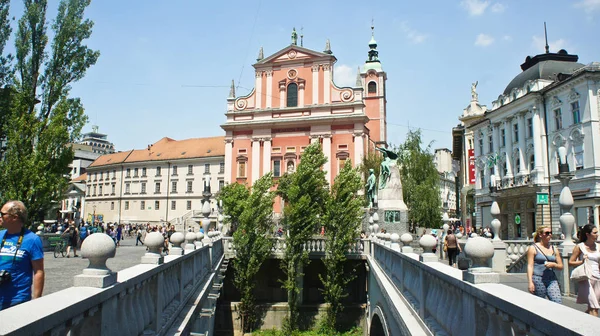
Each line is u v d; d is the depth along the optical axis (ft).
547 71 135.13
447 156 356.79
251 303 83.61
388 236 57.88
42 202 82.38
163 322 25.11
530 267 22.93
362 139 162.09
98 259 15.34
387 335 38.73
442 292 21.12
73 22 91.04
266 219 87.15
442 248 82.89
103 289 14.51
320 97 167.94
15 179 80.74
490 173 157.89
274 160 168.04
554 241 56.29
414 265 28.40
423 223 145.69
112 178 267.18
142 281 19.53
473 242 15.88
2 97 88.89
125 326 17.63
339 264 84.23
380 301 46.52
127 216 254.68
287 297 90.89
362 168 149.07
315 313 86.28
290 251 83.66
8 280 15.79
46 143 82.58
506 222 147.43
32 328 9.78
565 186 42.37
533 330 10.62
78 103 92.02
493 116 153.17
